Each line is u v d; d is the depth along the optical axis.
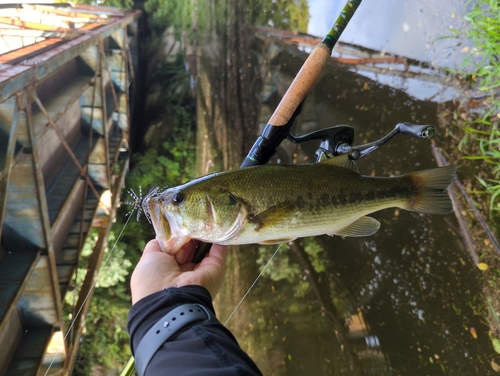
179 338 0.27
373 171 1.24
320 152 0.47
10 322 1.07
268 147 0.43
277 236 0.42
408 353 1.04
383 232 1.20
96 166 1.76
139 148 2.31
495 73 0.85
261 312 1.50
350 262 1.29
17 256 1.01
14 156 0.89
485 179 0.90
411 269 1.09
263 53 1.84
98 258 1.54
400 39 1.21
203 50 2.21
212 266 0.40
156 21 2.59
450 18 1.05
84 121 1.72
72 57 1.25
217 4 2.15
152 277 0.37
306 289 1.41
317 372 1.24
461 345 0.92
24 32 1.58
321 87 1.50
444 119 1.04
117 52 2.05
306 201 0.42
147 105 2.48
